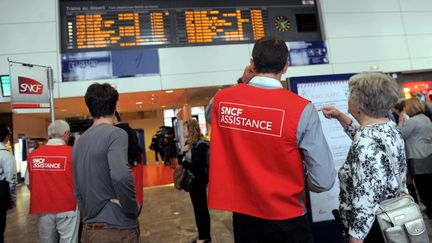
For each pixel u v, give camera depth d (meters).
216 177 1.25
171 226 3.81
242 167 1.17
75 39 5.35
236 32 5.81
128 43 5.47
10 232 4.09
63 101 6.08
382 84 1.24
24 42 5.29
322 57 6.08
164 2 5.63
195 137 3.12
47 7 5.40
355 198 1.18
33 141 10.05
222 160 1.25
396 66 6.38
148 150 14.06
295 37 6.06
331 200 2.06
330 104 2.11
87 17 5.40
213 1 5.78
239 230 1.22
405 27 6.57
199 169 3.03
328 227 2.03
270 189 1.11
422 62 6.50
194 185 3.05
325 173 1.10
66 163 2.25
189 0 5.71
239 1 5.89
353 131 1.57
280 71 1.25
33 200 2.23
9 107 7.23
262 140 1.15
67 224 2.26
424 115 3.08
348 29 6.30
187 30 5.66
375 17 6.47
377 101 1.24
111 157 1.39
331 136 2.09
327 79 2.13
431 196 3.07
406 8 6.66
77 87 5.26
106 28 5.43
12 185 2.70
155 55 5.54
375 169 1.15
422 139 3.01
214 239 3.19
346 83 2.15
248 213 1.16
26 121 9.84
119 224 1.45
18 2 5.38
